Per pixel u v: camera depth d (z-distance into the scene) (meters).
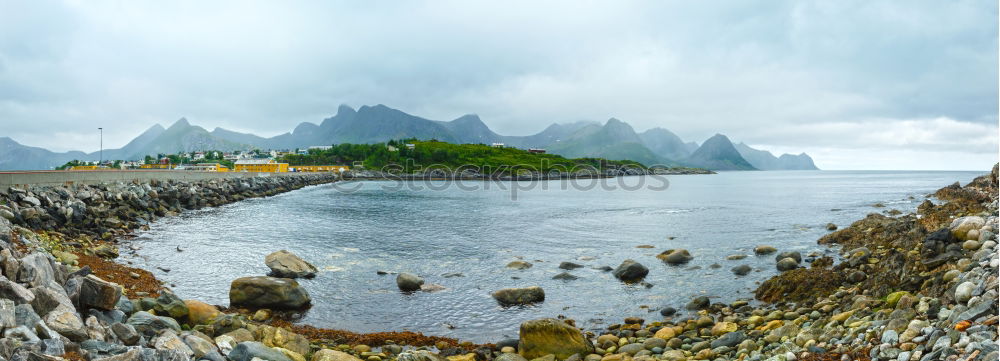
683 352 13.34
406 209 58.78
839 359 10.32
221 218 46.97
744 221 46.25
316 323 17.33
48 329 9.12
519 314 18.44
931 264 16.30
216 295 20.25
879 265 19.08
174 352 8.92
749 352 12.23
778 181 194.38
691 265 26.05
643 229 41.09
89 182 46.03
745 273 23.86
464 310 18.92
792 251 26.92
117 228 36.25
